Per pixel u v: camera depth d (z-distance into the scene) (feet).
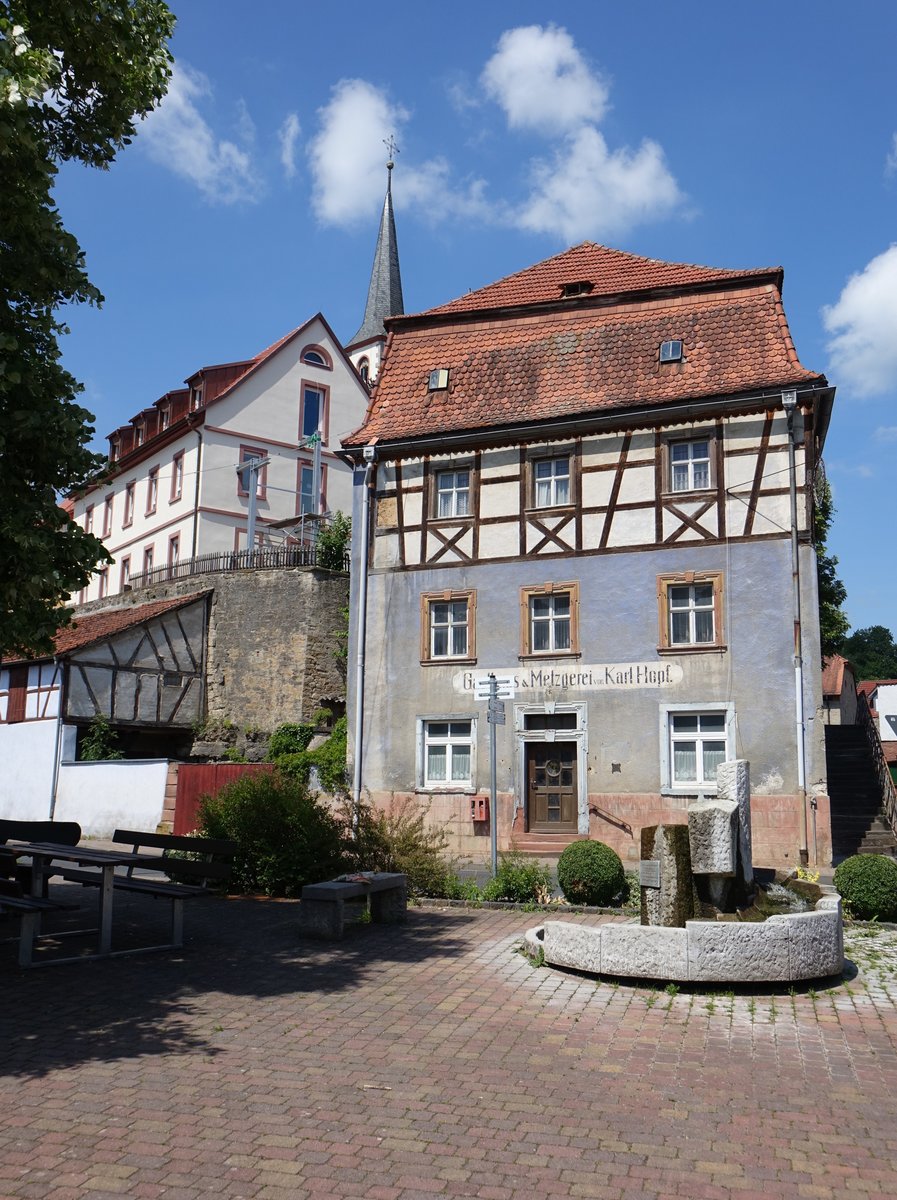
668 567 68.39
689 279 76.28
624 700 67.97
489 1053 22.00
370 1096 19.29
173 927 32.91
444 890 43.04
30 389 30.96
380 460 78.02
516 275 86.33
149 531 141.90
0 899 30.45
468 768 72.28
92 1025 23.75
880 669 252.62
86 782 90.33
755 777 63.77
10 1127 17.57
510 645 71.82
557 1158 16.53
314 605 99.76
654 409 69.26
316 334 145.07
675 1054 22.09
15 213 30.32
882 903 37.76
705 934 27.25
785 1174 16.03
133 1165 16.10
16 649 32.14
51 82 32.14
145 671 100.12
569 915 39.22
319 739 93.45
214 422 133.59
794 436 66.64
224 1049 22.08
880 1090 19.93
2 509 30.37
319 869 43.57
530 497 73.36
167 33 36.45
